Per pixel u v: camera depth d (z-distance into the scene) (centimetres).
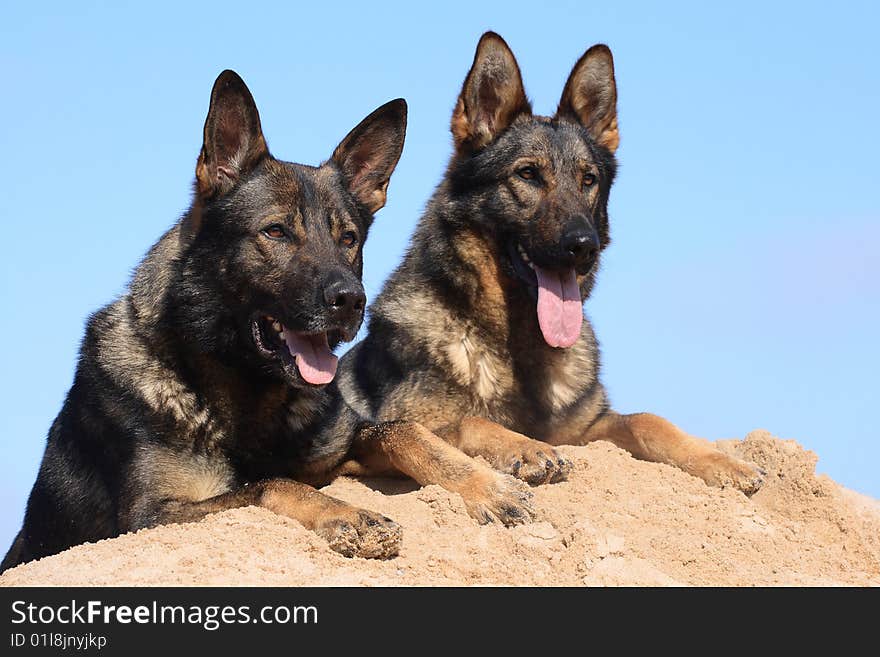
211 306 856
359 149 972
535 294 1018
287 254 851
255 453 882
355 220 920
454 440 986
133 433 845
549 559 753
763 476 968
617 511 868
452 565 734
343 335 841
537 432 1055
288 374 842
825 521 971
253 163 884
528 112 1088
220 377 863
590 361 1084
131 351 867
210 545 713
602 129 1129
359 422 938
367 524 725
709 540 855
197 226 876
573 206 1012
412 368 1030
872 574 910
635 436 1034
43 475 936
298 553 712
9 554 1018
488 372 1030
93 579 679
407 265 1100
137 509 825
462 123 1091
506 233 1030
